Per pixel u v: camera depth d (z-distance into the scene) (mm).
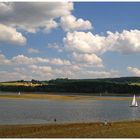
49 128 58844
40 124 68750
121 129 54562
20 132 55438
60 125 62438
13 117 90250
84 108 141125
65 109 130875
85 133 50688
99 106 161250
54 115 101125
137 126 58969
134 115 110875
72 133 50875
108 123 64062
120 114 114500
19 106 144250
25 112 109625
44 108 134125
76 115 103750
